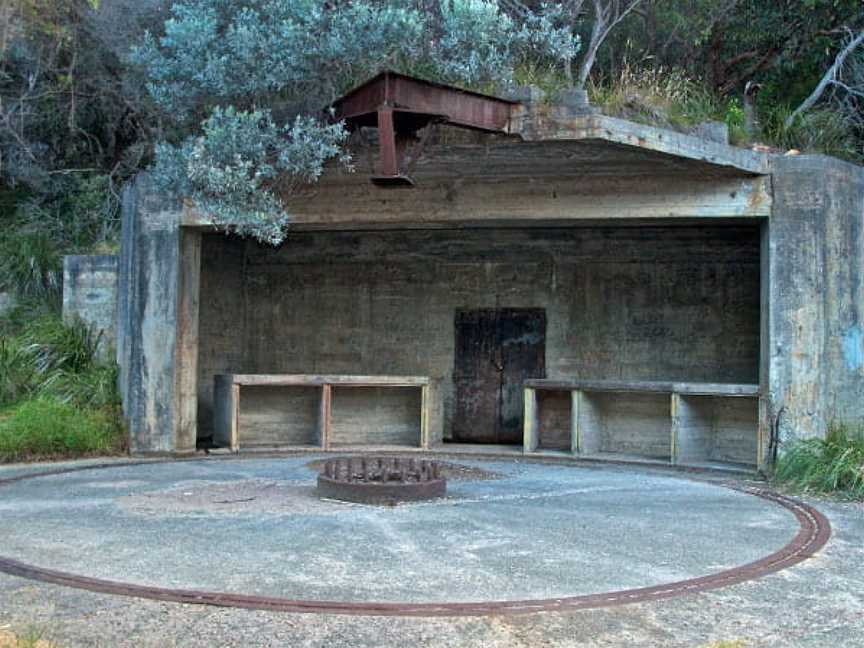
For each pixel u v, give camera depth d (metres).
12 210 16.23
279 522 6.70
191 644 4.03
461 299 13.37
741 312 12.26
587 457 11.23
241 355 13.95
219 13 9.88
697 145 9.19
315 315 13.81
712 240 12.41
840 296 9.92
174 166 9.38
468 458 11.35
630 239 12.74
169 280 11.12
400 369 13.53
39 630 4.17
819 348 9.59
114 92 15.36
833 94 13.66
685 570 5.42
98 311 12.64
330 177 10.55
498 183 10.55
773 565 5.58
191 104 9.63
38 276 14.30
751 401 10.63
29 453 10.39
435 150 9.22
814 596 4.93
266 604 4.58
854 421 10.03
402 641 4.08
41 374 11.95
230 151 8.87
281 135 9.31
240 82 9.17
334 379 11.84
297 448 11.84
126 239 11.57
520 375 13.10
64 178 16.47
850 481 8.66
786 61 14.27
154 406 11.13
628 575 5.27
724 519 7.11
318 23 9.09
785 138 11.13
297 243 13.88
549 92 8.70
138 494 7.97
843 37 13.90
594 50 12.48
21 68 15.81
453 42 8.90
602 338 12.82
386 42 8.78
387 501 7.59
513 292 13.18
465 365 13.32
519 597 4.77
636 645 4.08
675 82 11.34
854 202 10.15
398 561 5.53
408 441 12.62
